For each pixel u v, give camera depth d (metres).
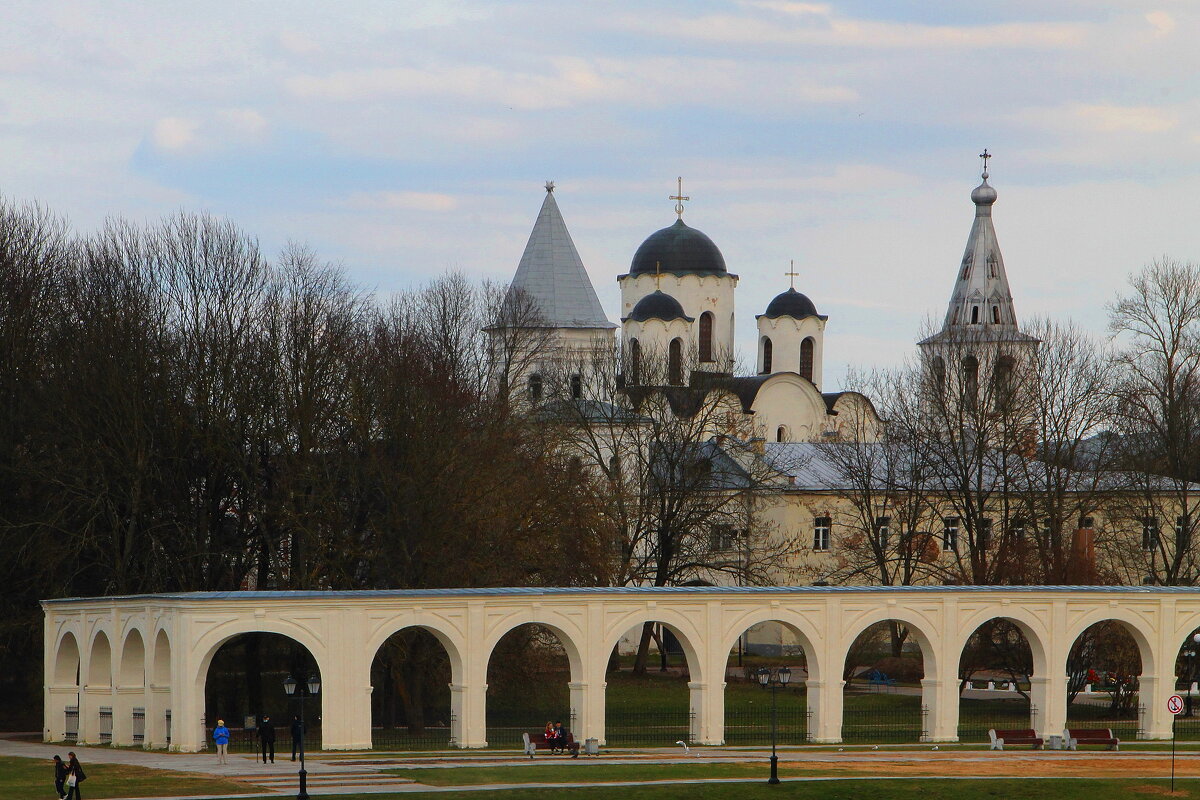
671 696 94.38
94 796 51.66
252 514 82.00
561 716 80.69
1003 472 97.62
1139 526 105.62
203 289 86.56
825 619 72.06
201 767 58.28
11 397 82.88
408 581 77.56
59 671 72.88
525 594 67.75
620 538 98.12
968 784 57.22
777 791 55.12
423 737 72.12
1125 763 64.38
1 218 87.75
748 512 107.56
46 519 79.56
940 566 106.94
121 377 80.19
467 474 80.19
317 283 90.56
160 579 80.62
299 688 59.09
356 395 81.25
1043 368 104.69
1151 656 75.94
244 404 81.00
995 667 92.06
